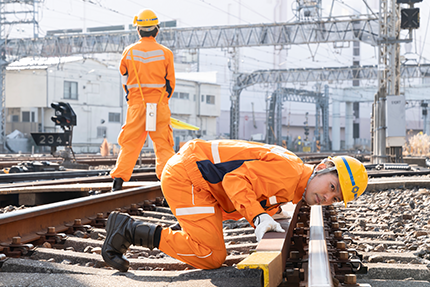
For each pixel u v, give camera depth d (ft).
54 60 142.31
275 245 7.82
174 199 9.23
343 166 9.18
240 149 9.35
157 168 20.90
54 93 136.46
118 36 109.81
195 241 9.05
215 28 106.93
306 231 12.00
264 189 9.12
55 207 13.07
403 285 8.77
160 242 9.05
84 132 143.33
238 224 16.48
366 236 14.37
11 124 136.98
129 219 9.19
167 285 7.86
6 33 120.78
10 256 10.38
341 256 9.44
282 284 7.67
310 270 7.19
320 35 100.94
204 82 175.42
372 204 22.35
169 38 109.60
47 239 12.30
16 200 21.53
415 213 18.83
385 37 60.13
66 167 47.88
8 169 40.68
